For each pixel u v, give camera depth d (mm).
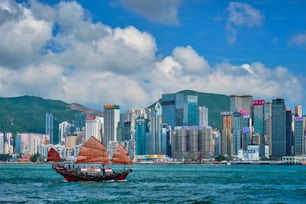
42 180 198750
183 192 142250
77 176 180750
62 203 114625
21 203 114062
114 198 124938
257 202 117125
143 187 160375
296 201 119562
